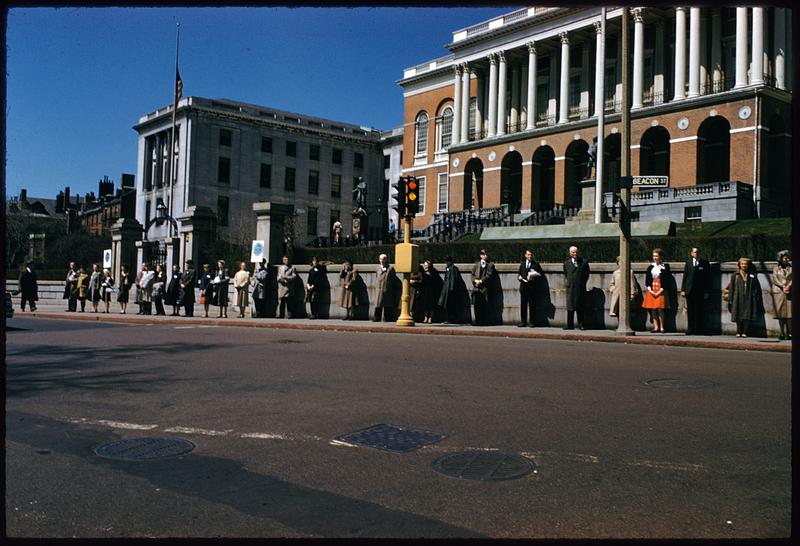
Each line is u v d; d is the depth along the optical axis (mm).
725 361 10156
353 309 19609
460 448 5012
